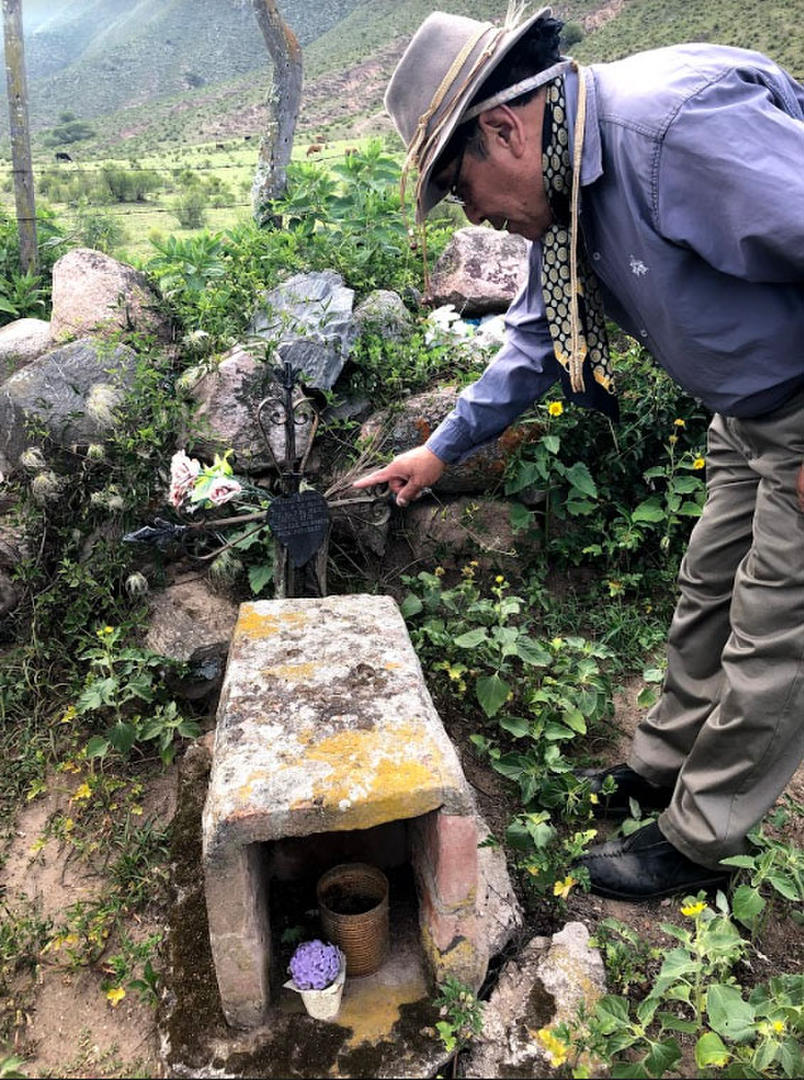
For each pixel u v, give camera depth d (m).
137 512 2.96
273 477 3.09
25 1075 1.81
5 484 3.04
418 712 1.84
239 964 1.68
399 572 3.17
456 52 1.66
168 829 2.30
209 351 3.19
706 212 1.54
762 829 2.25
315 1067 1.68
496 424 2.30
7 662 2.85
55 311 3.46
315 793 1.62
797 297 1.62
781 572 1.79
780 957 2.02
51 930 2.10
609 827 2.38
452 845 1.66
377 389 3.24
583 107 1.65
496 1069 1.70
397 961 1.90
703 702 2.22
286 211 4.32
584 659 2.61
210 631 2.73
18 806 2.46
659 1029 1.85
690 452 3.21
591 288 1.88
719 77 1.55
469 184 1.81
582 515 3.28
